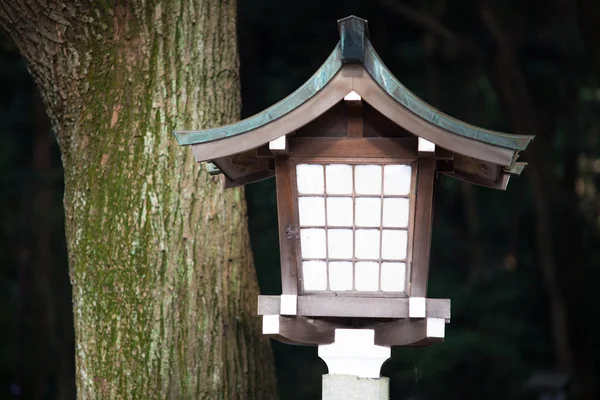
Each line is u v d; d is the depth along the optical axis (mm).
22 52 4309
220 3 4438
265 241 11609
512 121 11742
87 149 4273
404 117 2936
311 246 3213
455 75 12484
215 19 4414
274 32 11586
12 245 11961
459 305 12039
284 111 2986
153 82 4262
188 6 4328
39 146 11195
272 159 3287
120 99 4254
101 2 4160
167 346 4070
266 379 4418
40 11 4129
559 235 11797
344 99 2957
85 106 4289
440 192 13508
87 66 4250
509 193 13117
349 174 3154
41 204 11188
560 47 12336
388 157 3107
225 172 3447
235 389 4203
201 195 4246
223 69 4430
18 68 11320
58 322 11109
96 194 4195
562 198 11961
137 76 4254
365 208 3172
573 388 11430
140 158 4195
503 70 11461
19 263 11156
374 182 3150
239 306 4305
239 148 3027
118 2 4199
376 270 3207
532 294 12438
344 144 3125
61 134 4398
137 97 4246
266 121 2998
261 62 11828
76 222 4254
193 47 4328
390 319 3273
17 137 12016
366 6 11602
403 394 10547
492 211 13492
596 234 12984
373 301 3170
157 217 4148
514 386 10836
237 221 4383
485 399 10789
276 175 3164
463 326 11844
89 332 4121
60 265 11430
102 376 4059
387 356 3266
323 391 3289
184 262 4156
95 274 4129
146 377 4031
